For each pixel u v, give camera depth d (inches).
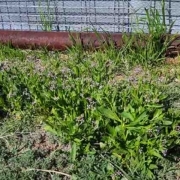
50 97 37.9
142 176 32.9
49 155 35.5
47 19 50.6
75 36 47.9
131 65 45.2
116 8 48.9
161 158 33.8
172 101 40.2
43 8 50.6
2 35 49.0
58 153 35.4
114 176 33.2
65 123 34.8
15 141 36.9
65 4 50.1
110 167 33.7
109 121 34.7
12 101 39.1
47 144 36.6
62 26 50.8
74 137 34.2
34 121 38.5
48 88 40.0
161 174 33.3
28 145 36.4
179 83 42.9
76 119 35.7
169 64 45.7
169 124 33.9
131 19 48.7
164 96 38.5
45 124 37.1
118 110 35.7
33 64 46.0
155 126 33.7
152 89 39.4
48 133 37.1
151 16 48.4
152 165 33.2
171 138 33.9
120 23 49.4
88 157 34.5
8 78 41.6
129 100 37.3
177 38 46.4
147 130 33.3
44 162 34.6
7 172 33.9
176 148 34.8
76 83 40.4
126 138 33.3
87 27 49.3
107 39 47.0
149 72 44.1
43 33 48.6
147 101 37.2
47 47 48.6
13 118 39.1
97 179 33.0
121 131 33.4
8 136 37.3
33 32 48.8
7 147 36.4
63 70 44.3
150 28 45.7
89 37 47.4
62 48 48.4
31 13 51.1
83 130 34.3
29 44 48.8
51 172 34.1
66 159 34.9
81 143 34.4
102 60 45.0
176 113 36.4
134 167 33.4
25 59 47.1
